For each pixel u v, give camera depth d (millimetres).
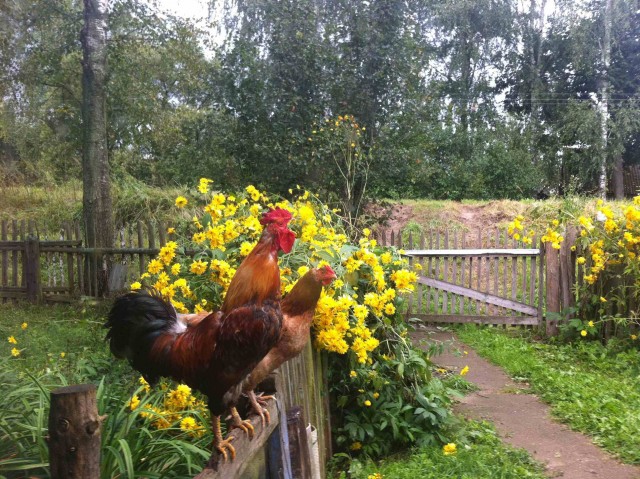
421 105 12820
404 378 5594
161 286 4934
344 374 5406
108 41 13984
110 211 11750
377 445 5281
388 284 5906
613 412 5836
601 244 8617
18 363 4461
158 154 19234
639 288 8219
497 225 17234
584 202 16156
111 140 17516
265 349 2668
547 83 31578
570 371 7516
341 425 5504
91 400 1868
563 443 5328
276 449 3127
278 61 11961
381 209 13836
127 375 4797
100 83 11711
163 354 2689
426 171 13336
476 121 30312
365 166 11883
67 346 5730
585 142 27047
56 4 13438
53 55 13781
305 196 7754
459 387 7016
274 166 11492
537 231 12000
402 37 12555
